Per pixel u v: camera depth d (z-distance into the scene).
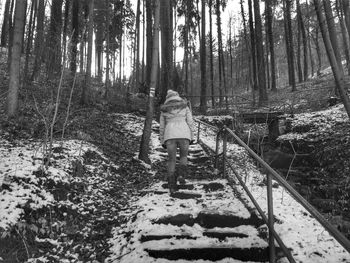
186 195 6.36
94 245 5.11
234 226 5.29
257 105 21.19
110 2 24.81
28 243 4.71
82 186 6.59
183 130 6.54
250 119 14.91
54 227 5.23
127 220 5.74
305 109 17.28
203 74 21.59
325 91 21.14
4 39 25.98
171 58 19.05
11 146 7.56
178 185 6.76
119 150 9.94
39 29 15.93
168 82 18.72
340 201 8.56
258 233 4.99
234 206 5.79
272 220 4.28
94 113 12.80
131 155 9.77
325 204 8.45
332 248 4.70
